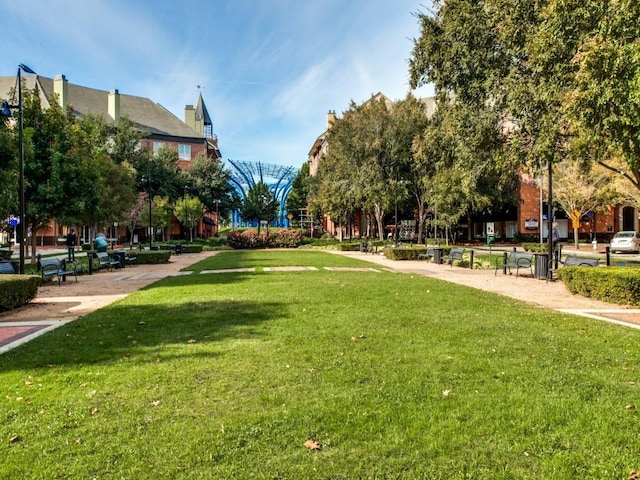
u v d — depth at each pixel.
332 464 2.97
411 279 13.88
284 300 9.48
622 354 5.50
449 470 2.90
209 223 69.38
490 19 14.06
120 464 2.99
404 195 35.53
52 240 45.34
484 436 3.34
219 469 2.91
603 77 7.85
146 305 9.22
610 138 8.66
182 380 4.53
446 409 3.79
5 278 9.82
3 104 13.14
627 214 48.53
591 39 8.40
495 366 4.95
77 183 18.77
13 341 6.54
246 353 5.45
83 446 3.23
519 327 6.97
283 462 3.00
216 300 9.59
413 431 3.40
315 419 3.61
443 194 32.31
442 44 16.36
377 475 2.84
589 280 10.77
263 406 3.88
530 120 12.52
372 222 49.44
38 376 4.75
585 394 4.16
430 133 19.22
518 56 13.16
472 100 15.85
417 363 5.05
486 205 38.88
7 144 13.55
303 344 5.86
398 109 35.59
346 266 19.48
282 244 40.44
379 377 4.58
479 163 16.08
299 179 82.75
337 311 8.20
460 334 6.43
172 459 3.05
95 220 28.84
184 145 63.34
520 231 46.41
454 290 11.32
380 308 8.54
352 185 36.50
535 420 3.59
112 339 6.32
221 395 4.13
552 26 9.72
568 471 2.88
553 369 4.88
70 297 11.28
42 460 3.06
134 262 22.86
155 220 44.28
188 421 3.61
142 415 3.73
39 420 3.67
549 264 15.10
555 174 29.86
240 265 19.94
